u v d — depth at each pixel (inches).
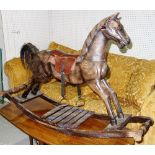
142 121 72.1
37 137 69.5
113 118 69.7
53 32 135.3
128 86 95.7
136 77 93.7
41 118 75.2
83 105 93.4
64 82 80.5
